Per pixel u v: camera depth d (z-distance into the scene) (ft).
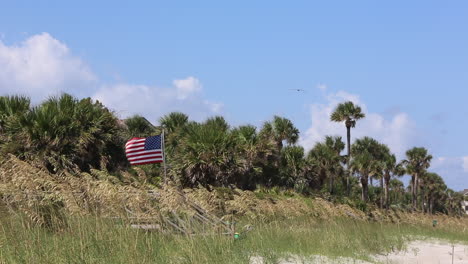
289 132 159.33
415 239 86.89
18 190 33.35
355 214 78.43
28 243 31.30
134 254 33.83
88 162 82.74
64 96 85.76
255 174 114.32
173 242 38.83
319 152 161.68
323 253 52.03
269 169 120.16
